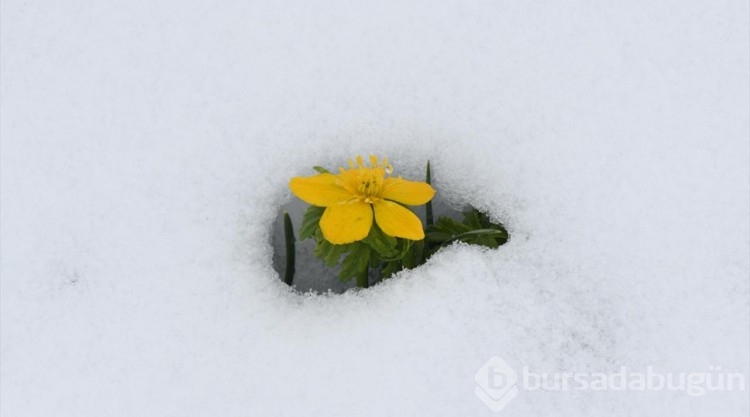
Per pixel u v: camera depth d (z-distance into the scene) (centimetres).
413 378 31
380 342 31
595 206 33
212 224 33
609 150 33
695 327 31
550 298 32
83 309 32
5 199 33
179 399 31
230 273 32
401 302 32
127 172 33
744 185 33
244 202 33
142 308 32
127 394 31
